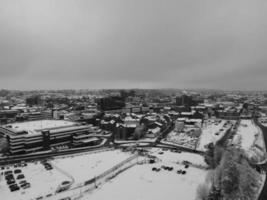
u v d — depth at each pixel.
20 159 147.25
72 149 172.50
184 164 133.75
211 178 99.56
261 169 118.19
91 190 99.69
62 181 109.75
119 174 118.56
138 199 91.38
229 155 104.88
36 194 95.69
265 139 199.62
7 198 92.31
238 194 86.88
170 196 93.75
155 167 128.62
